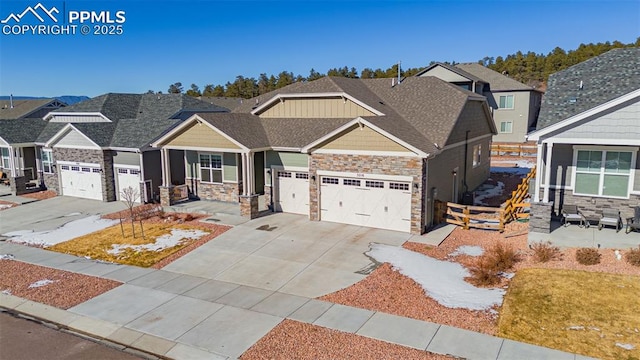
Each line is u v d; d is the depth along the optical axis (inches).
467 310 450.3
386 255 609.6
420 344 391.9
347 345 394.6
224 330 431.5
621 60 740.0
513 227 706.2
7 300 517.3
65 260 647.1
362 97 872.9
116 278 573.0
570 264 542.0
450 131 783.7
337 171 751.1
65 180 1098.1
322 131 835.4
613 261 538.9
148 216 855.1
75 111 1249.4
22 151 1243.8
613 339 386.6
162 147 908.6
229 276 567.5
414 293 494.0
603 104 595.8
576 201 681.6
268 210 852.0
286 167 833.5
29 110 1768.0
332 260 601.6
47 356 401.7
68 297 520.4
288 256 623.8
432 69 1585.9
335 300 487.5
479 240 663.1
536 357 366.0
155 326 445.4
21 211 960.9
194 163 959.6
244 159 810.8
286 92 922.7
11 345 421.7
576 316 425.4
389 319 439.5
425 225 709.3
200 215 848.9
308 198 823.1
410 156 682.8
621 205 652.1
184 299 505.0
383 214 724.7
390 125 733.9
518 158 1573.6
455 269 556.1
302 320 445.1
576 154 669.3
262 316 456.8
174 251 665.6
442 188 792.3
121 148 977.5
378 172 714.2
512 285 498.6
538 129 635.5
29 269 614.5
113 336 431.2
